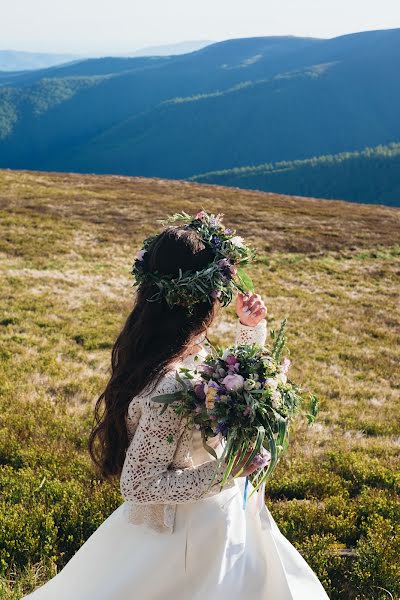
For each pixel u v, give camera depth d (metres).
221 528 2.98
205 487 2.72
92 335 16.42
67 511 5.62
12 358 13.14
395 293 29.89
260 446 2.69
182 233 2.79
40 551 5.05
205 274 2.67
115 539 3.15
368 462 8.55
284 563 3.21
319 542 5.34
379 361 18.33
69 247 30.94
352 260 36.41
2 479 6.40
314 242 39.28
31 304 18.98
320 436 10.13
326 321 23.02
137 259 2.83
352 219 49.41
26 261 26.89
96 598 3.08
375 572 4.95
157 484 2.69
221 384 2.71
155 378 2.68
